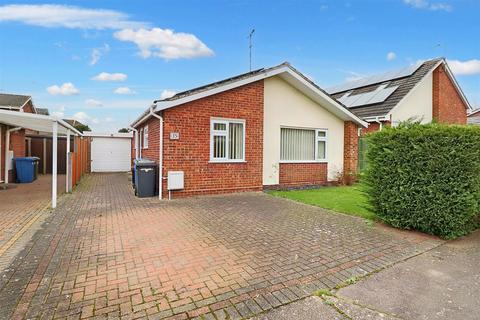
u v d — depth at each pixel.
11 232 5.47
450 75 19.08
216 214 7.04
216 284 3.48
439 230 5.43
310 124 12.21
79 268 3.90
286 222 6.35
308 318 2.84
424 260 4.36
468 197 5.21
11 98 21.25
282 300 3.14
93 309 2.94
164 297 3.18
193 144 9.61
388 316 2.88
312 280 3.62
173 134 9.27
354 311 2.96
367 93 19.36
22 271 3.79
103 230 5.64
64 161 17.67
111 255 4.37
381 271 3.93
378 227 6.03
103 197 9.38
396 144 5.88
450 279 3.71
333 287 3.46
